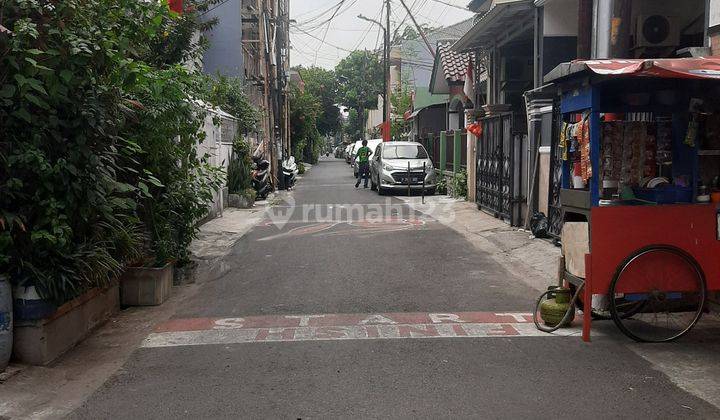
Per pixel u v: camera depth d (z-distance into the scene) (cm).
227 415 436
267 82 2462
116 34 626
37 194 527
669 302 609
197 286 852
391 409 440
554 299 628
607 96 611
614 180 633
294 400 459
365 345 582
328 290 803
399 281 848
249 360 547
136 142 723
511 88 1711
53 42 525
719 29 661
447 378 496
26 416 439
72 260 548
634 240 580
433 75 2686
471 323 650
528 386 478
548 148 1114
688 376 495
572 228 625
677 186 616
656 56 1040
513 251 1048
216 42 2102
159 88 691
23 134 525
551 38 1195
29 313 521
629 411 432
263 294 793
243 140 1955
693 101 606
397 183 2095
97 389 488
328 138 11950
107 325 669
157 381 503
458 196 1941
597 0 871
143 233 766
